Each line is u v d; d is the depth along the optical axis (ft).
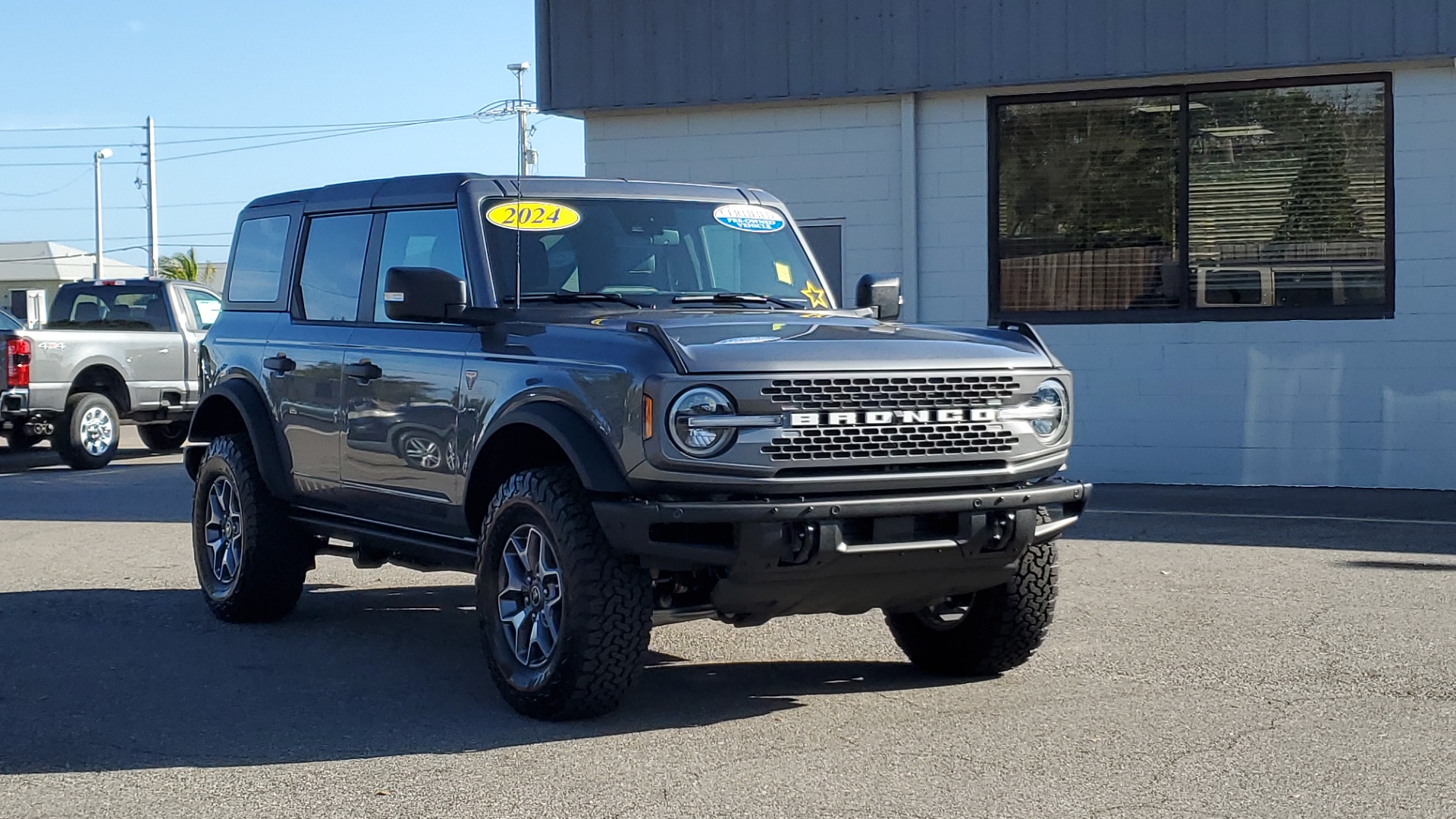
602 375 19.01
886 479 18.85
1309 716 19.61
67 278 211.20
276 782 17.42
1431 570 30.60
